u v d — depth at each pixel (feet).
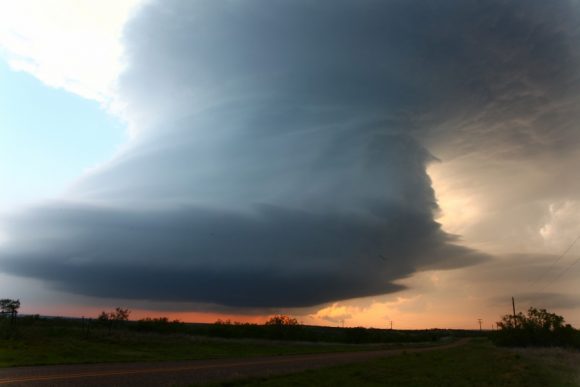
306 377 87.20
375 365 122.21
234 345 207.51
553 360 155.74
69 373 79.61
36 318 249.75
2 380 67.87
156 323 260.83
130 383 69.21
